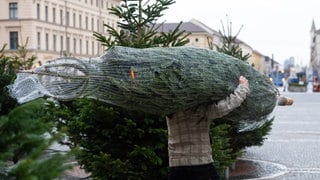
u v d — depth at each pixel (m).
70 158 3.31
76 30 78.12
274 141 17.44
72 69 5.39
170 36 7.84
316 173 11.52
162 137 7.21
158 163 7.08
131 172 7.09
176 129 5.50
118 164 7.04
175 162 5.49
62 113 7.22
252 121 6.53
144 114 7.16
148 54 5.40
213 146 7.64
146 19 7.96
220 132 7.83
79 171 9.58
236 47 13.08
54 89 5.46
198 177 5.41
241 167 11.93
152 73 5.29
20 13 67.06
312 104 38.84
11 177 2.82
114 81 5.34
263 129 11.43
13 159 3.02
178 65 5.32
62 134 3.08
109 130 7.23
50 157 2.95
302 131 20.75
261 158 13.58
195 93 5.34
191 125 5.47
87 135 7.41
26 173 2.77
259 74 6.03
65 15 75.44
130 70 5.31
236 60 5.78
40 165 2.84
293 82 73.06
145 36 7.69
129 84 5.30
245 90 5.45
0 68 9.94
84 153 7.25
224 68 5.50
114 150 7.36
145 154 7.05
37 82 5.54
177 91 5.30
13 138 2.98
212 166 5.52
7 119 2.96
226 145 8.59
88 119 7.29
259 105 6.06
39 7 68.75
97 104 7.16
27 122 3.02
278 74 84.75
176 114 5.51
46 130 3.12
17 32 67.31
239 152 10.55
